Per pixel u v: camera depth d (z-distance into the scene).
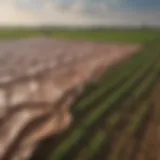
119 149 18.80
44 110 27.34
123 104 28.86
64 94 33.59
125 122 23.58
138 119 24.14
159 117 24.78
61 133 21.53
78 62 62.69
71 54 80.81
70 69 52.22
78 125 22.98
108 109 27.14
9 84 37.88
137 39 168.88
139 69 51.56
